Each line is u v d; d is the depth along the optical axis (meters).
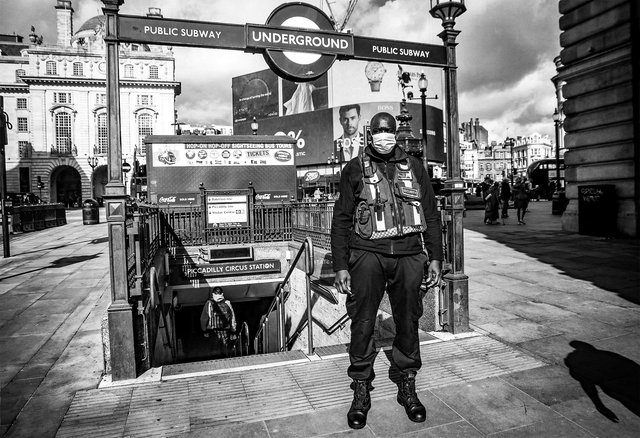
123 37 3.55
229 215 10.61
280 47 4.02
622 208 10.77
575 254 8.77
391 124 2.86
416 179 2.94
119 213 3.49
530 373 3.46
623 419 2.74
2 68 66.81
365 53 4.28
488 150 118.44
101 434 2.70
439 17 4.59
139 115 64.88
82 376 3.65
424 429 2.68
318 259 8.65
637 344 4.02
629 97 10.34
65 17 66.94
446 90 4.57
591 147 11.56
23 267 9.21
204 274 10.17
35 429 2.78
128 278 3.67
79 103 63.50
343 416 2.87
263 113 55.03
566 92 11.95
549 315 4.99
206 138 11.33
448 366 3.62
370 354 2.86
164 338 7.16
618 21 10.28
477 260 8.64
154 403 3.08
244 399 3.13
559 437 2.56
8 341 4.59
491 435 2.60
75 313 5.67
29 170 61.84
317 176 48.56
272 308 11.20
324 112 47.88
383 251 2.78
